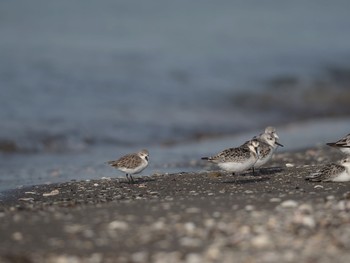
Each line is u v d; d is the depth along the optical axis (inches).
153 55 1358.3
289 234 368.2
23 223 402.3
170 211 424.8
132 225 393.7
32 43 1376.7
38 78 1135.0
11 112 968.3
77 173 687.7
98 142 900.6
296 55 1461.6
